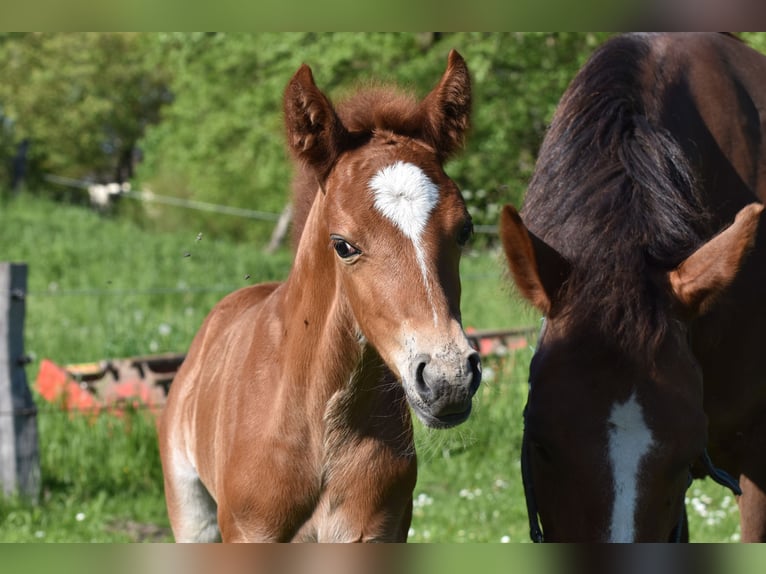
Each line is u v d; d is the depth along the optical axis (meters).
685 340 2.62
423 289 2.52
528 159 13.01
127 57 24.41
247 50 15.42
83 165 26.28
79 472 5.84
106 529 5.20
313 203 3.14
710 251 2.58
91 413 6.15
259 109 15.66
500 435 6.33
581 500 2.45
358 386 3.04
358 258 2.63
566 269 2.71
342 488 3.15
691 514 5.24
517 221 2.64
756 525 3.43
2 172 25.12
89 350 8.36
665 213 2.75
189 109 18.08
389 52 13.54
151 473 5.91
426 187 2.62
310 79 2.78
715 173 3.31
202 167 18.77
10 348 5.56
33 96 23.48
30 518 5.23
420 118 2.88
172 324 8.88
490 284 9.91
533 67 12.74
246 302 3.98
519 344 7.21
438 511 5.43
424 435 3.13
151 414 6.16
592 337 2.57
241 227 19.92
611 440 2.44
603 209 2.75
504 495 5.65
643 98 3.16
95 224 16.97
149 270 12.48
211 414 3.51
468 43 12.84
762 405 3.37
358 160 2.73
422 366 2.45
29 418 5.57
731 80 3.48
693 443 2.47
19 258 13.12
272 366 3.24
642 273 2.63
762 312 3.27
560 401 2.52
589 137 2.96
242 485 3.18
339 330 2.96
